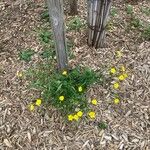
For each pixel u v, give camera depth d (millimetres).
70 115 1011
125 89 1142
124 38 1336
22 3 1577
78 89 1098
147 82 1164
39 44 1327
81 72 1168
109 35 1342
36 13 1502
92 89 1132
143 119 1065
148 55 1256
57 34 1034
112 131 1036
